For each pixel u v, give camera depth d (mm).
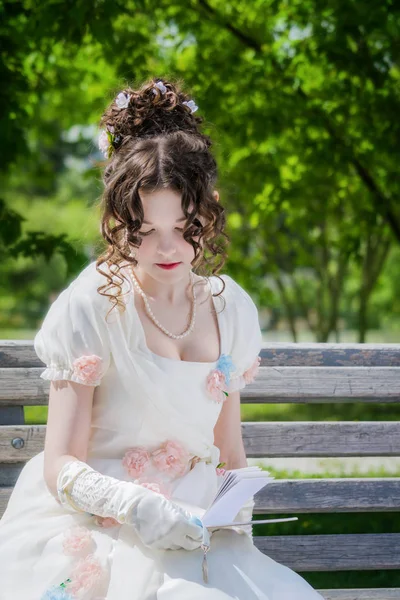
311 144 7770
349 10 6730
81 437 2352
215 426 2664
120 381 2373
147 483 2307
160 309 2471
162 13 8102
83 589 2139
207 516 2176
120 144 2434
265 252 11156
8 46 7141
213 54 7922
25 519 2369
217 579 2102
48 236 6922
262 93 7719
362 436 3047
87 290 2410
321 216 8906
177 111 2469
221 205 2400
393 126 7363
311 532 4477
